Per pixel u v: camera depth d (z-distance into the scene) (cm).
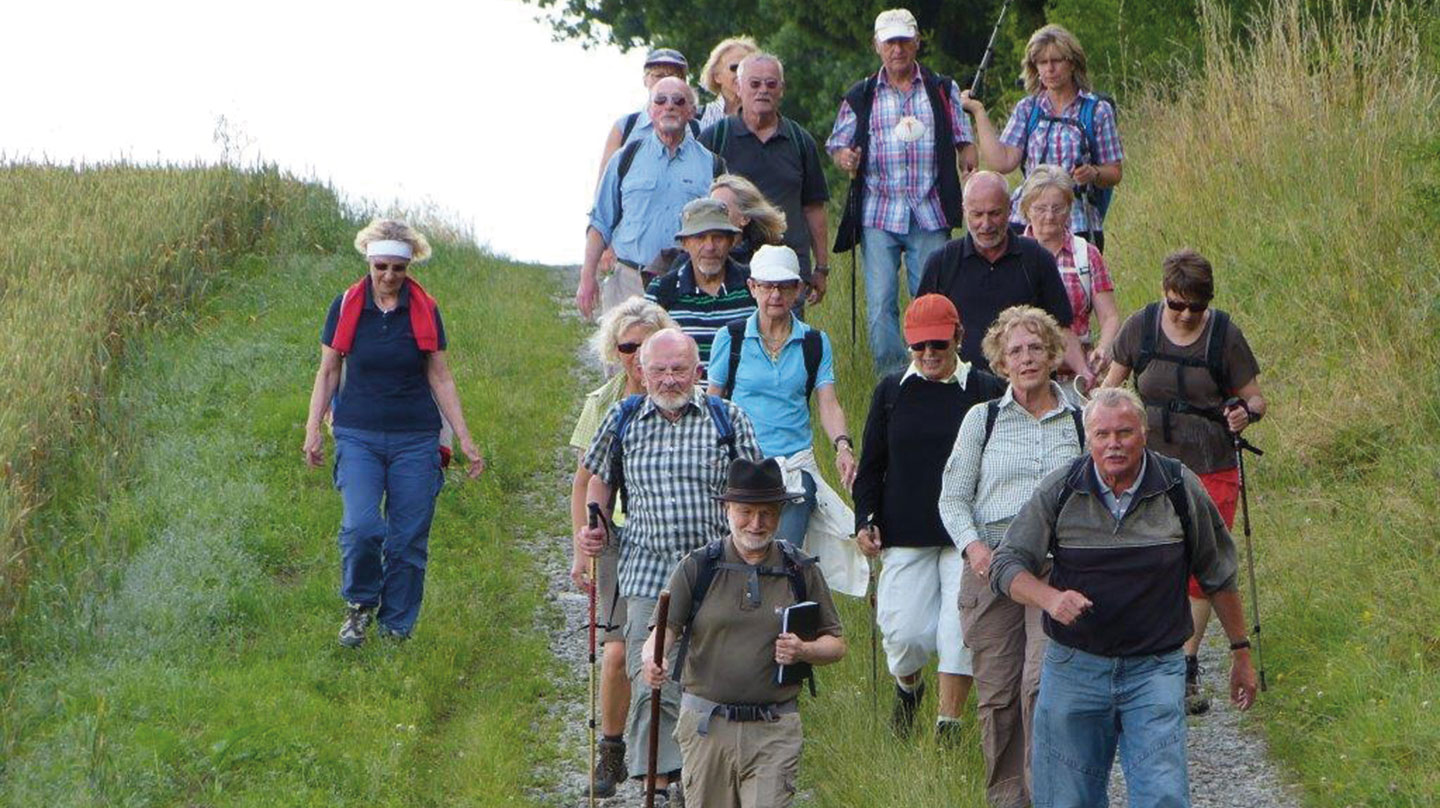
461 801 2694
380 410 3181
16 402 3666
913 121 3978
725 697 2234
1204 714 2870
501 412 4772
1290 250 4316
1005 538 2203
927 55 8306
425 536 3231
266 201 6050
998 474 2458
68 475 3697
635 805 2730
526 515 4144
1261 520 3453
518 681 3180
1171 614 2147
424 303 3189
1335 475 3494
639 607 2520
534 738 2967
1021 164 3869
